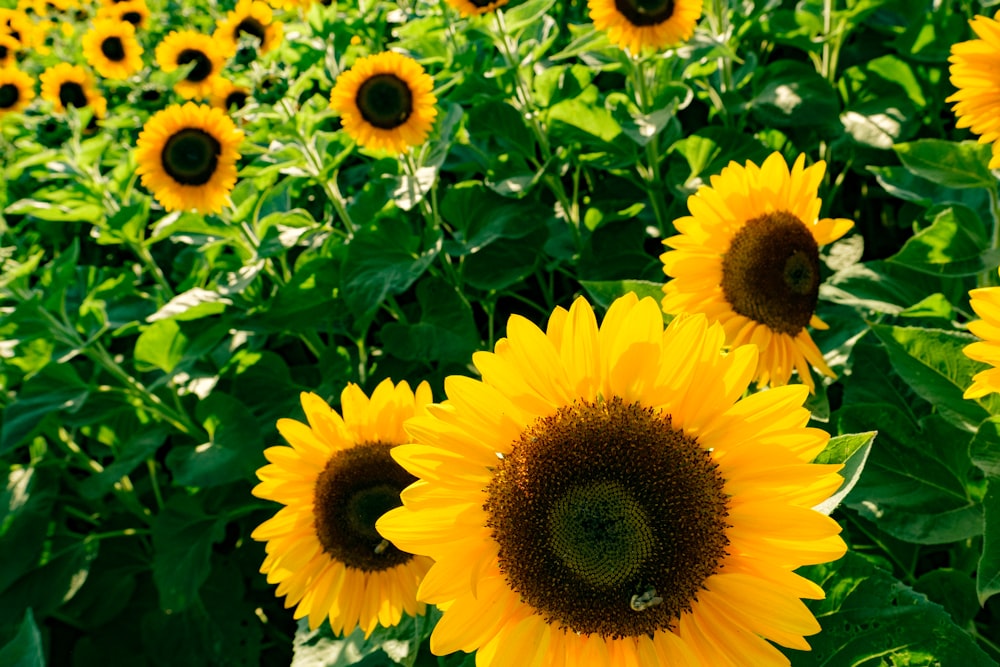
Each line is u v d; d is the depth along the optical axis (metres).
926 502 2.33
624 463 1.45
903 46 4.20
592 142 3.94
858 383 2.96
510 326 1.42
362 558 2.07
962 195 3.41
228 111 5.62
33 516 3.98
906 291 2.87
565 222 4.37
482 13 4.06
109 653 3.94
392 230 3.79
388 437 2.14
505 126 4.21
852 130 4.12
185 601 3.54
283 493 2.13
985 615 2.77
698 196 2.31
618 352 1.44
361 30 6.12
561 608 1.48
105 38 6.85
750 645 1.42
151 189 3.81
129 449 3.80
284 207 4.26
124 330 3.72
